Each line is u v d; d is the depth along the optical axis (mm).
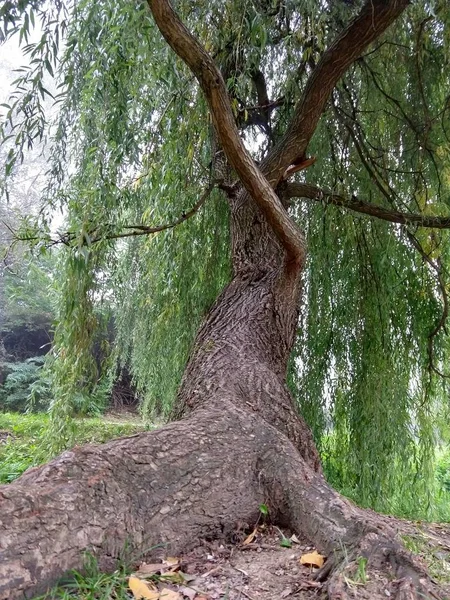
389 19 3084
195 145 3820
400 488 4160
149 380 5164
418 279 4305
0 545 1316
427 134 4031
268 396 2645
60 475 1622
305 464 2229
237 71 3473
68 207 3201
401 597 1354
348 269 4277
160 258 4480
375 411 3889
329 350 4266
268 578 1608
